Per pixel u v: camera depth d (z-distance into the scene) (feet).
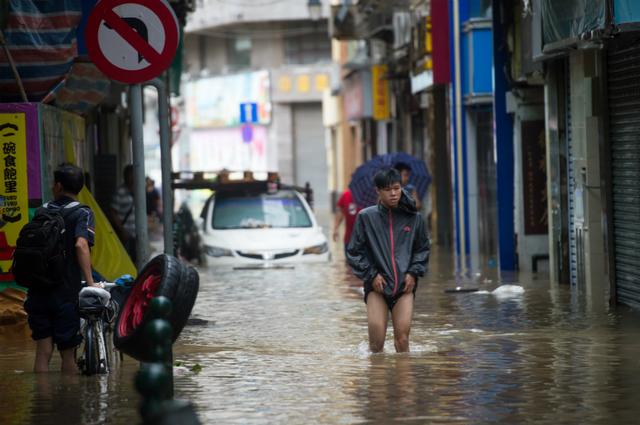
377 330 56.18
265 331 66.44
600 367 50.88
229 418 40.70
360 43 242.17
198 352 57.98
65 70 72.08
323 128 334.65
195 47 356.79
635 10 68.23
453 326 66.95
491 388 45.83
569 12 78.48
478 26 131.64
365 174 111.45
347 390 45.83
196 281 48.55
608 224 77.77
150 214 169.37
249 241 116.16
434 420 39.88
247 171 125.29
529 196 105.19
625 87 75.25
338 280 98.22
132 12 55.83
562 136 92.53
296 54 334.65
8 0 70.03
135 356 48.67
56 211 51.16
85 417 41.75
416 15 172.14
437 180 154.40
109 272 72.18
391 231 56.08
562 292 85.61
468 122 136.15
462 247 136.15
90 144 123.65
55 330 51.24
